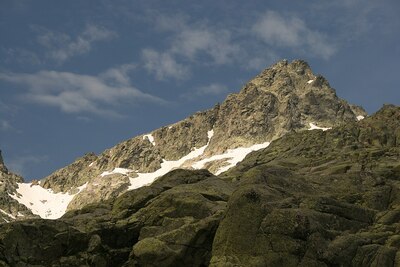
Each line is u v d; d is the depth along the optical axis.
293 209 59.34
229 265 56.78
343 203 63.12
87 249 63.03
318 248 56.53
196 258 60.78
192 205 65.75
